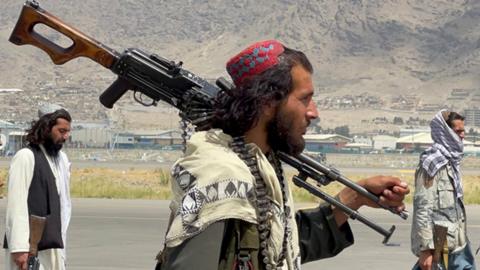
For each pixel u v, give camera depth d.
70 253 17.09
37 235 8.16
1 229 20.44
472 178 65.19
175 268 3.64
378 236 20.27
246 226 3.73
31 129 8.33
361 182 4.23
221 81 4.21
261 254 3.77
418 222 10.09
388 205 4.22
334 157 171.62
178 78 4.25
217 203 3.65
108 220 23.36
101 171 61.28
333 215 4.36
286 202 3.97
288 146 3.94
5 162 90.62
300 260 4.38
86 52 4.39
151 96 4.36
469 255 10.21
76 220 23.25
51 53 4.47
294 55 3.91
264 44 3.90
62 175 8.44
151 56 4.32
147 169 70.62
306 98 3.92
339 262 16.41
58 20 4.49
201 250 3.62
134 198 33.97
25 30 4.41
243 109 3.81
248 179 3.72
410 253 17.64
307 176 4.18
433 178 10.03
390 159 167.00
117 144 197.12
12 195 8.13
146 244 18.53
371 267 15.85
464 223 10.18
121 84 4.41
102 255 16.88
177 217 3.67
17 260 8.06
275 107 3.86
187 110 4.22
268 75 3.82
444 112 10.19
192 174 3.72
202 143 3.79
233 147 3.81
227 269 3.71
